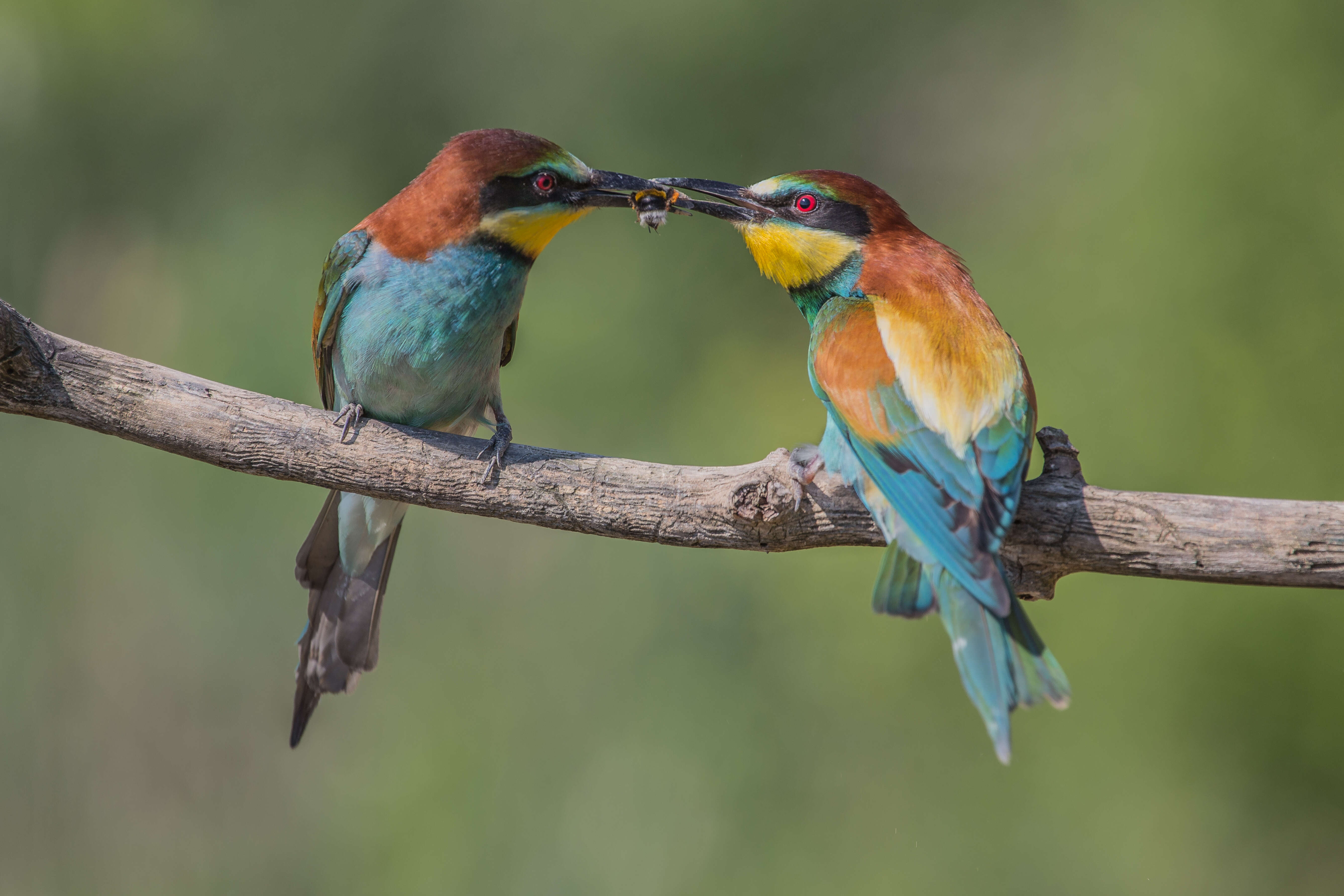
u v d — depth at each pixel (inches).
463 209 260.1
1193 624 437.4
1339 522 213.6
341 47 629.6
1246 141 483.5
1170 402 465.4
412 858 493.7
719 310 605.6
